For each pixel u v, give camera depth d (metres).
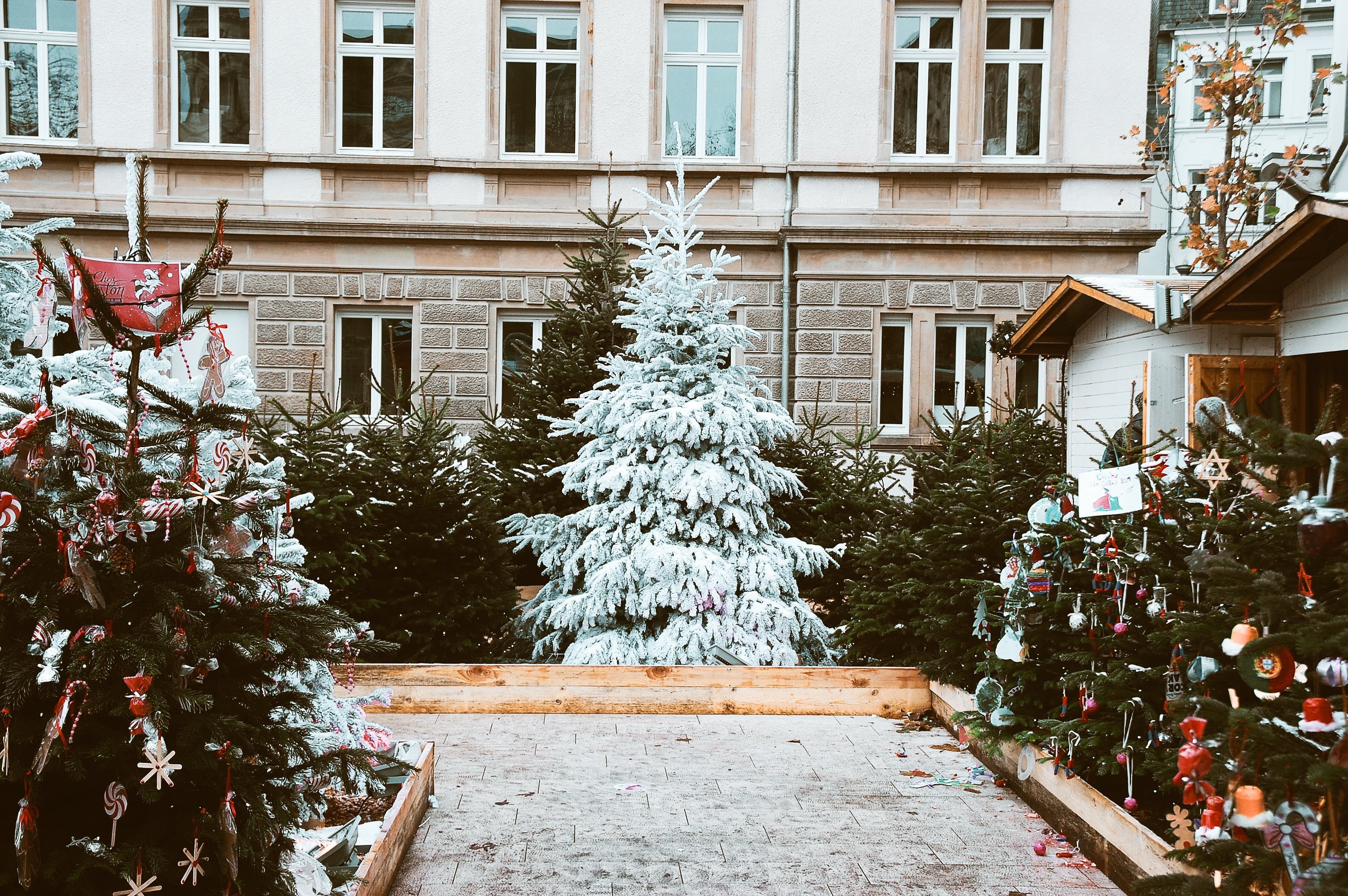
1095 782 5.27
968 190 15.98
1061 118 15.99
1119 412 8.14
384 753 4.45
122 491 3.04
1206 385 6.94
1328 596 3.31
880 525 8.76
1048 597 5.50
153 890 2.95
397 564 8.03
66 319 5.13
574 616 8.19
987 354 16.12
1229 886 2.89
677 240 8.90
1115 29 15.97
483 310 16.09
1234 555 3.68
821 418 15.63
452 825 5.40
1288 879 2.85
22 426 2.92
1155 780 4.60
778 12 16.11
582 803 5.77
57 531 2.91
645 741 7.04
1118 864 4.64
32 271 5.00
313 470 7.79
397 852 4.76
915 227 15.78
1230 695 3.53
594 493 8.52
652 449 8.42
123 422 3.27
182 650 2.89
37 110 15.93
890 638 8.16
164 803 3.05
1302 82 24.14
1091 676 4.88
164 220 15.52
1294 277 6.59
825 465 10.32
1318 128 23.77
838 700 7.76
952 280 15.87
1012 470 9.34
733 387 8.65
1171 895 3.04
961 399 16.12
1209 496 4.71
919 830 5.38
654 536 8.23
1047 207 15.98
